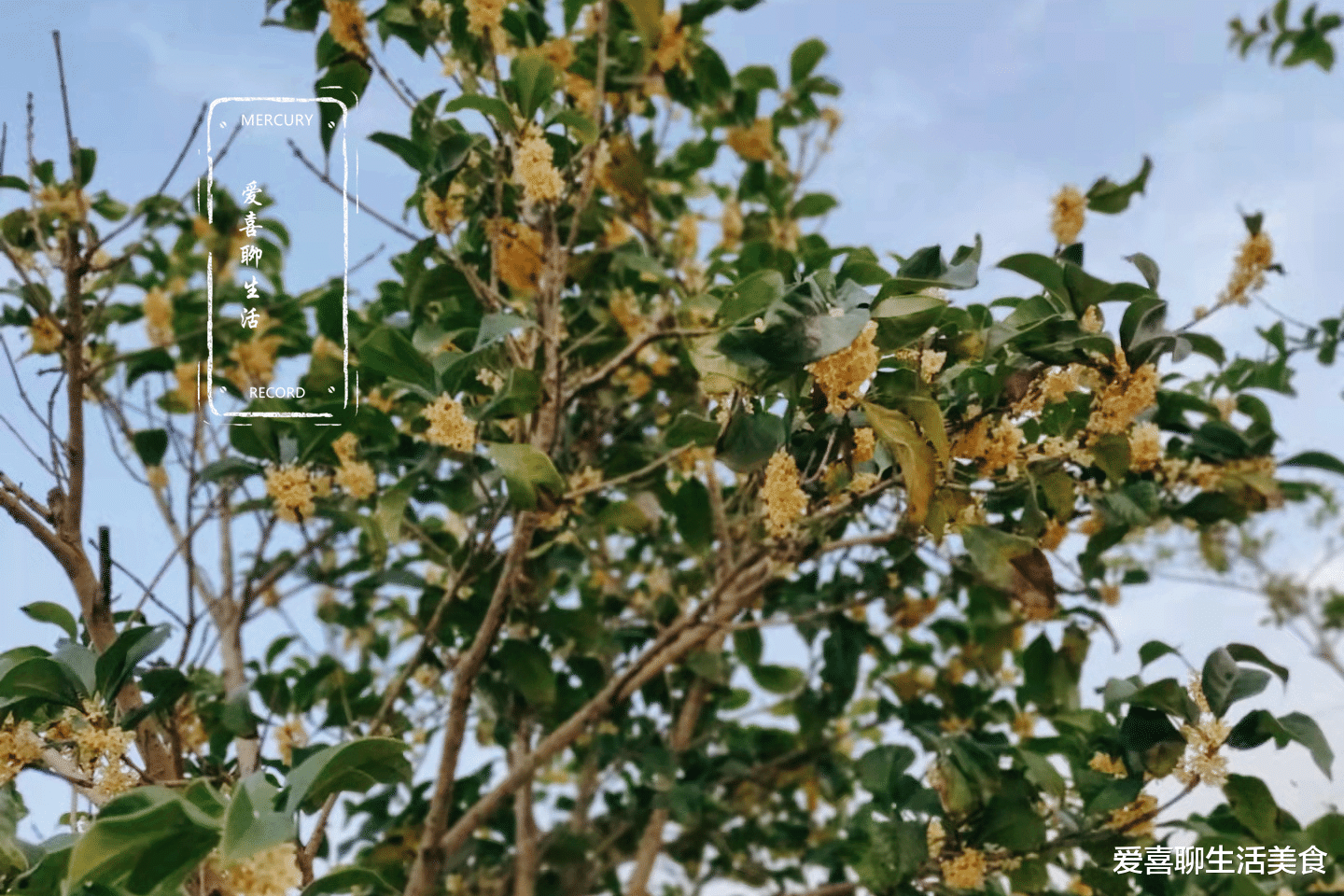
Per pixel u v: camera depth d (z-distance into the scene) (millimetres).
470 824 2262
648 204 2686
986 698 2883
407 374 1810
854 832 2646
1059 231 1888
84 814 1729
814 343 1319
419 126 2137
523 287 2287
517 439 2191
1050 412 1909
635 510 2504
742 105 2895
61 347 2277
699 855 3592
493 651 2650
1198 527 2387
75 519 1773
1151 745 1798
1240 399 2408
